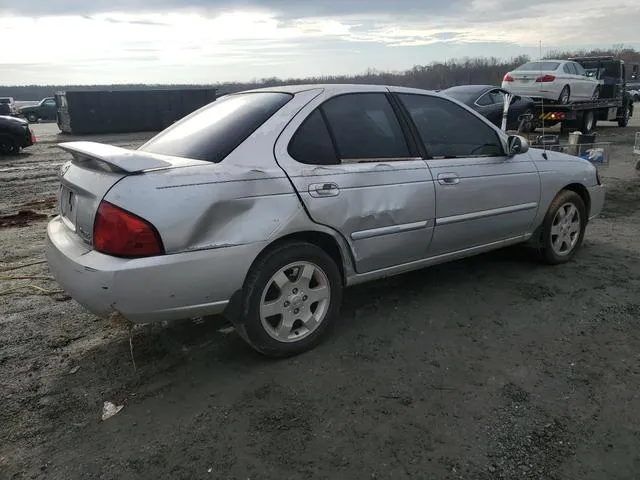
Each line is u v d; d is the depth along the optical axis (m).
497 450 2.45
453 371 3.12
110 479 2.32
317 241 3.39
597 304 4.03
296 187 3.13
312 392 2.94
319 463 2.39
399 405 2.80
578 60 20.08
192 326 3.75
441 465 2.36
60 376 3.15
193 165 2.92
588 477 2.27
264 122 3.25
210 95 28.06
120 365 3.26
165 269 2.73
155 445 2.53
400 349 3.39
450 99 4.19
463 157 4.09
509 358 3.26
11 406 2.85
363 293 4.32
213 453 2.47
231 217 2.92
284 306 3.21
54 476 2.34
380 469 2.35
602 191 5.25
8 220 7.34
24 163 14.15
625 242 5.72
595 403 2.79
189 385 3.03
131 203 2.68
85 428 2.67
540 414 2.70
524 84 15.54
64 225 3.29
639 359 3.22
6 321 3.89
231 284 2.95
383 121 3.72
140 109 26.42
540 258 4.89
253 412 2.77
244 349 3.42
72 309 4.10
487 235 4.27
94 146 3.22
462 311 3.94
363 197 3.41
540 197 4.58
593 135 9.59
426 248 3.87
